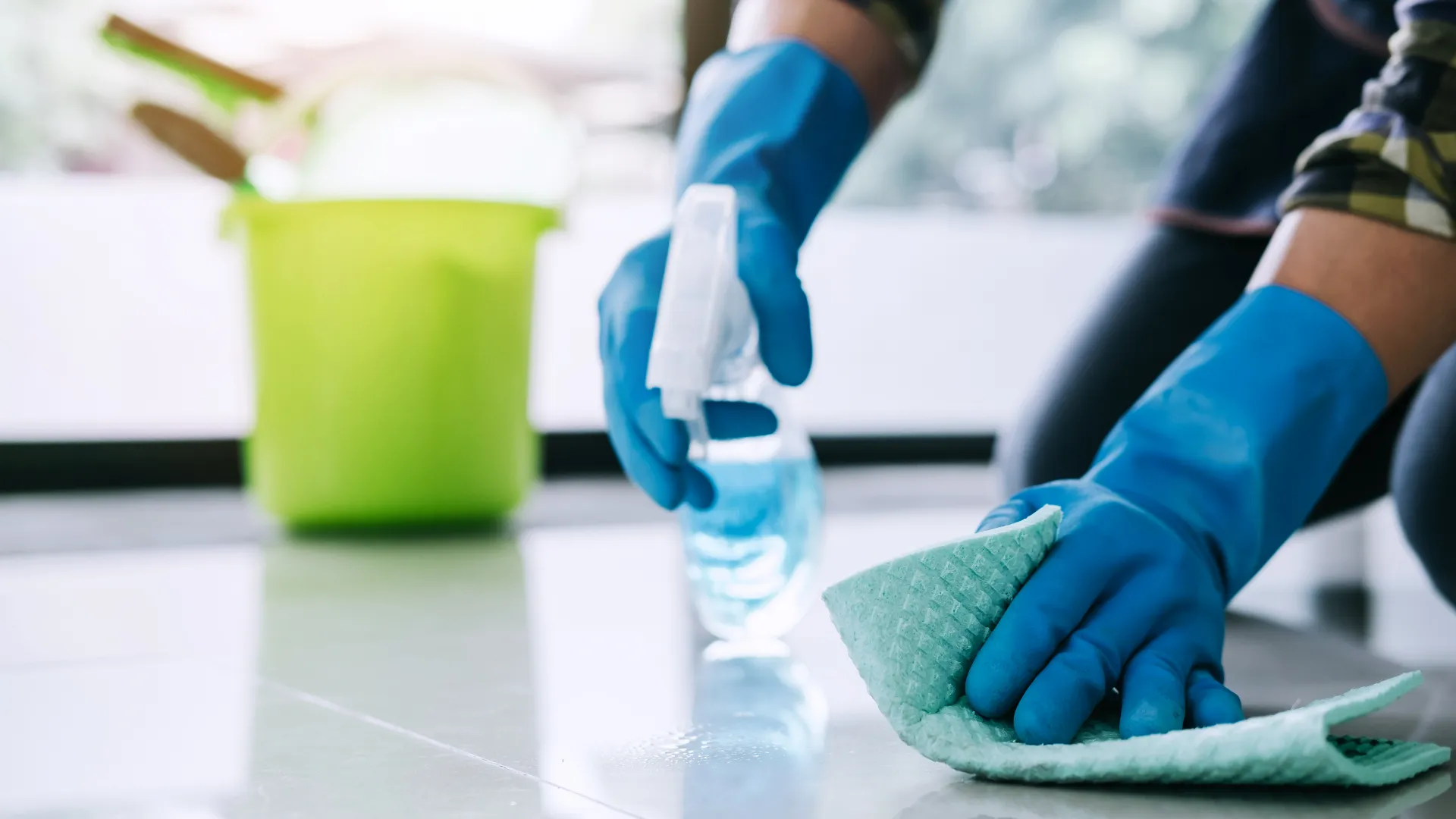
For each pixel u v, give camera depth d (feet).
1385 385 2.24
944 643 1.85
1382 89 2.31
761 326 2.30
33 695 2.45
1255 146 3.81
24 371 7.97
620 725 2.18
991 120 10.05
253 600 3.61
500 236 5.27
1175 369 2.24
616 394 2.35
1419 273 2.20
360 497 5.20
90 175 7.95
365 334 5.15
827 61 2.89
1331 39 3.70
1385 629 3.05
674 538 5.05
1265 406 2.14
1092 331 3.90
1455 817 1.63
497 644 2.93
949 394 10.43
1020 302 10.53
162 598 3.65
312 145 5.35
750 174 2.63
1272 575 4.00
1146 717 1.75
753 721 2.20
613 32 7.91
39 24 7.62
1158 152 10.11
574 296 8.75
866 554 4.47
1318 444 2.17
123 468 6.84
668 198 8.68
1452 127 2.21
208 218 8.09
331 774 1.90
